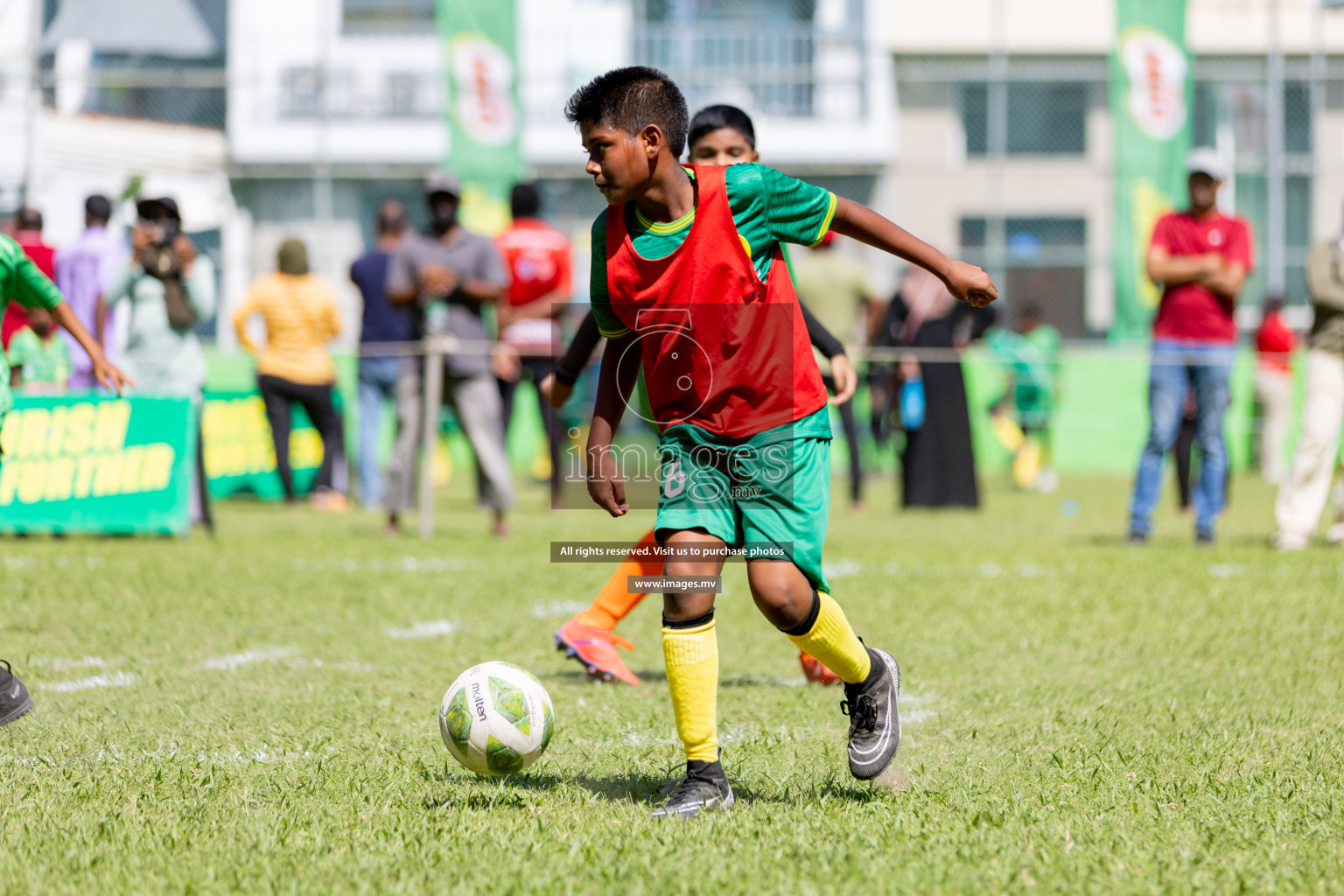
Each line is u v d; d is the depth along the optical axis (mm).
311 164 70688
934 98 75688
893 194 75750
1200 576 28297
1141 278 58219
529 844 11055
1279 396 63219
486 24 57625
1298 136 71062
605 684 18469
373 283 45781
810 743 15008
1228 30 66875
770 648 21266
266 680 18203
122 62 69000
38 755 14141
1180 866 10477
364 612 23891
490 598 25578
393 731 15484
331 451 46531
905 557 31797
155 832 11344
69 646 20516
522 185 40250
